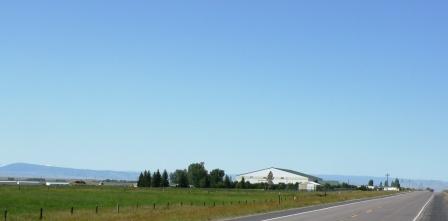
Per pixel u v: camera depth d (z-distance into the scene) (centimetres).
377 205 6819
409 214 4912
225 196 9406
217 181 18812
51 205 5791
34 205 5709
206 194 10450
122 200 7206
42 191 9381
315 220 3809
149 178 17062
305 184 18662
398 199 9775
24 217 3769
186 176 18925
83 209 5003
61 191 9694
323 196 9925
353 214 4719
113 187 14138
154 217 3575
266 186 18100
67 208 5278
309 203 6881
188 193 10775
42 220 3481
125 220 3341
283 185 19088
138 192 10506
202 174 19112
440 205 7100
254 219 3738
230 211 4391
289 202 6681
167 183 17475
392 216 4566
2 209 5003
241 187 18075
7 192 8394
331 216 4341
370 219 4128
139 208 4916
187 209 4509
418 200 9256
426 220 4134
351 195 11325
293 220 3741
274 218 3900
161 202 6800
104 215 3797
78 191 9969
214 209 4497
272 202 6372
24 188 10688
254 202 6219
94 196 8119
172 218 3531
